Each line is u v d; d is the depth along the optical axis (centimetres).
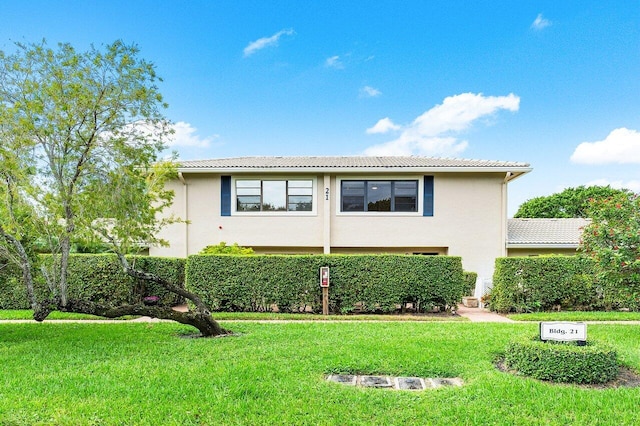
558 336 634
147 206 860
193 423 445
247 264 1302
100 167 808
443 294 1298
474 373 613
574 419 451
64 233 799
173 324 1039
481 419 451
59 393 527
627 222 904
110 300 1319
